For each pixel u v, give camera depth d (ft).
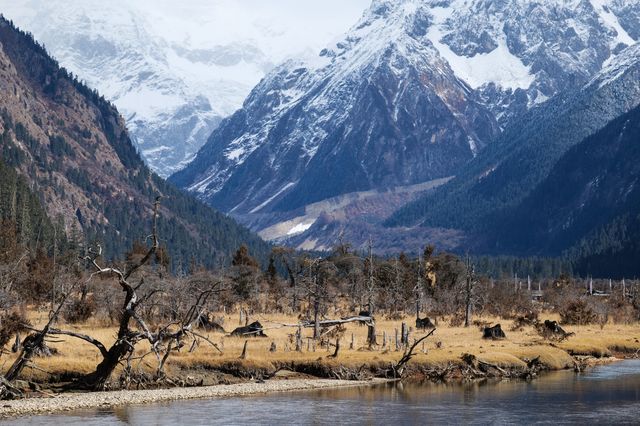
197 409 237.45
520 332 418.72
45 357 262.47
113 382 256.52
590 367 337.72
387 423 226.58
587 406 251.80
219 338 329.93
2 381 237.86
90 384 252.62
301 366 291.79
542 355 330.54
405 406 248.32
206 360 279.08
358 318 328.90
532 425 226.58
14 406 231.30
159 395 250.98
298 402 250.37
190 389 261.03
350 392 268.21
